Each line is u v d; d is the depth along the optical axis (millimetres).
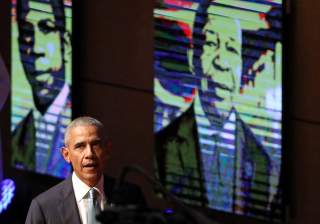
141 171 6664
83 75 13188
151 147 12812
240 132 11930
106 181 9398
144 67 12836
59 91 13109
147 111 12836
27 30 13328
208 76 12078
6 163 13789
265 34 11688
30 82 13359
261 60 11734
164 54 12336
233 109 11945
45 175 13336
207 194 12188
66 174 13195
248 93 11852
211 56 12039
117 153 13023
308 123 11820
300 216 11906
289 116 11758
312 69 11758
